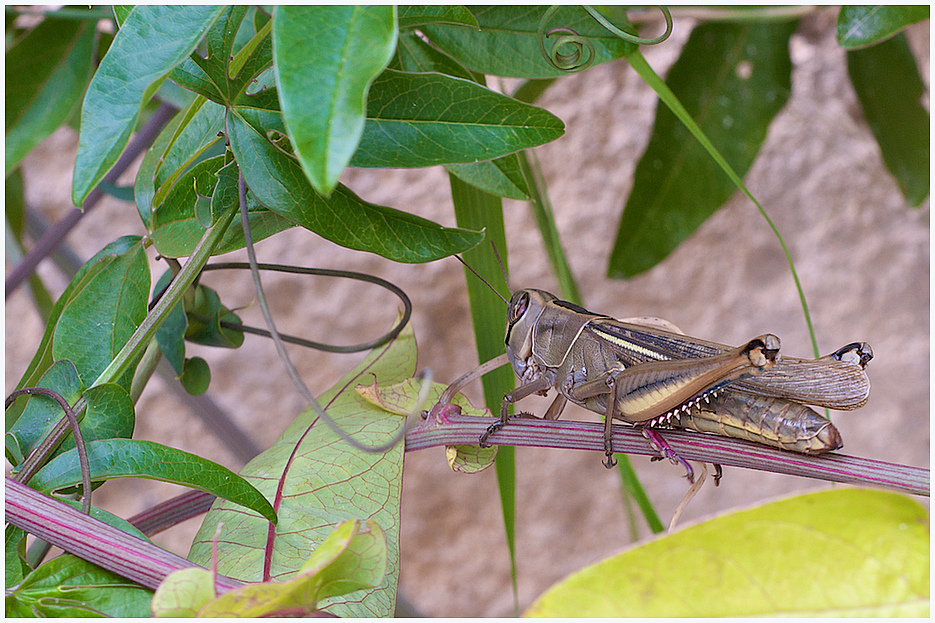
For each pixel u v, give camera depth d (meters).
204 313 0.46
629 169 0.79
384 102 0.42
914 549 0.40
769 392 0.43
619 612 0.40
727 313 0.82
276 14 0.39
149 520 0.43
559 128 0.42
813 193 0.80
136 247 0.44
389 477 0.43
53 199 0.77
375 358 0.46
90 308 0.43
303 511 0.43
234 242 0.43
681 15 0.49
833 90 0.75
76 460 0.41
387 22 0.39
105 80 0.40
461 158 0.42
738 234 0.82
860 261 0.81
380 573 0.40
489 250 0.46
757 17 0.48
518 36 0.44
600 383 0.44
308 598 0.40
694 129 0.44
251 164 0.42
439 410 0.44
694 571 0.40
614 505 0.87
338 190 0.42
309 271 0.45
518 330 0.46
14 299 0.76
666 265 0.82
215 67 0.41
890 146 0.53
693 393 0.43
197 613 0.39
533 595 0.85
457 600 0.85
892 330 0.82
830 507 0.40
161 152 0.44
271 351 0.80
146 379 0.45
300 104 0.39
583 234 0.80
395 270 0.81
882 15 0.46
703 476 0.44
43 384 0.42
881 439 0.83
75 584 0.40
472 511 0.86
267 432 0.80
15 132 0.47
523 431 0.44
